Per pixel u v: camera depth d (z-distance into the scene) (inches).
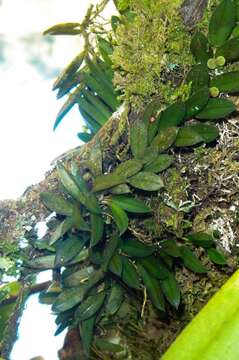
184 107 25.4
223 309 22.4
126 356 34.4
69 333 36.0
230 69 26.5
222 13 25.0
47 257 28.3
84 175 26.9
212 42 25.7
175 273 29.9
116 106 29.4
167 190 27.3
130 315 32.9
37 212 27.8
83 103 30.3
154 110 26.1
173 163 27.1
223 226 28.1
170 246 27.6
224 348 21.9
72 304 28.5
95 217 25.6
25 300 30.1
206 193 27.4
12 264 28.1
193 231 28.4
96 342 34.0
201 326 22.3
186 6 26.5
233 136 27.0
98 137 27.5
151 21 26.8
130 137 26.3
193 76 25.9
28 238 28.0
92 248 27.0
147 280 27.9
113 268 26.7
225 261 28.0
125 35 27.0
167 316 32.4
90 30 29.7
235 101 26.8
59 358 35.5
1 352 30.2
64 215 27.5
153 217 27.8
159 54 26.6
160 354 33.6
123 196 26.3
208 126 26.2
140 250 27.3
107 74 29.3
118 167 25.7
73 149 29.2
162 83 26.9
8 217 27.8
